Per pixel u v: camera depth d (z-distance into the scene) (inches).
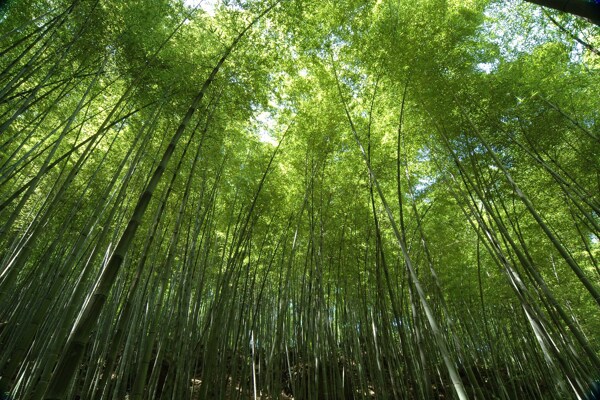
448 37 198.2
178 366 182.2
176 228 168.1
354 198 260.8
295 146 254.4
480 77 208.4
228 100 202.8
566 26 190.9
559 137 218.8
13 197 129.0
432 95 203.3
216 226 280.4
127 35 173.5
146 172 228.1
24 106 139.2
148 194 80.0
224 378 197.5
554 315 185.2
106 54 176.2
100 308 61.8
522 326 310.0
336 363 201.6
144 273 253.9
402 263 294.4
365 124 245.0
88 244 240.4
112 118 218.4
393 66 201.5
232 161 255.0
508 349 365.7
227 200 268.8
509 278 168.2
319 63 228.8
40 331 201.3
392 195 290.7
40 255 244.5
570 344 176.9
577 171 240.7
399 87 212.4
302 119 243.1
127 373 208.8
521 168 233.9
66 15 143.2
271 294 313.7
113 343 110.7
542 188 250.1
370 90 231.3
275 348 242.5
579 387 146.0
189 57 194.2
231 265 189.6
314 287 242.1
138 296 237.6
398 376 240.7
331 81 235.3
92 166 253.0
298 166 254.8
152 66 181.6
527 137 214.1
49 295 120.6
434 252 306.7
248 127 253.6
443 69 205.9
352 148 250.4
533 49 216.5
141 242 259.8
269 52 208.1
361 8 204.1
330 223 263.7
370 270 273.6
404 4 203.0
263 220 268.8
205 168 228.2
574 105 219.5
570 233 310.3
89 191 259.1
